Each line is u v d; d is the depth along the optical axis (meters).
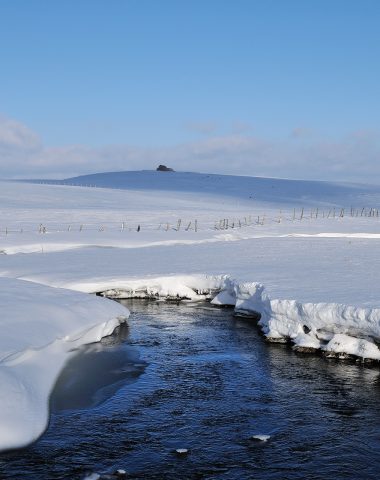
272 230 44.66
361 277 22.02
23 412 11.71
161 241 36.62
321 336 16.94
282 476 10.11
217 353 17.00
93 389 13.91
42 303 17.52
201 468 10.35
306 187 103.50
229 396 13.66
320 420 12.32
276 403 13.23
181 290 24.38
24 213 52.75
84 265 27.33
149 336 18.89
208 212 59.94
